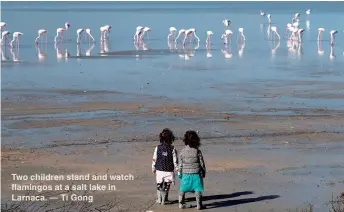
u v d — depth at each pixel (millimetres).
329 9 145000
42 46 47031
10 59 37281
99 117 20219
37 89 25672
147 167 14516
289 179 13586
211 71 31531
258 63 35094
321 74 30250
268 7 177375
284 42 50500
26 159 15148
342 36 56656
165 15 104500
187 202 12219
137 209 11758
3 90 25312
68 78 29016
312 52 41562
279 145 16609
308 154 15703
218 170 14242
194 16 99688
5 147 16328
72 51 42688
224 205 12023
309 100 23297
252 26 72562
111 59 37500
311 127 18766
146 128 18625
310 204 11797
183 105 22266
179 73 30781
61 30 50188
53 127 18766
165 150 12039
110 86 26625
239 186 13133
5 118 20031
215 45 48094
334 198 12297
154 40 53031
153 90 25562
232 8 163250
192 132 11945
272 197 12438
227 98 23672
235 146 16484
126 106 22125
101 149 16156
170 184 12430
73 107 21922
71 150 16062
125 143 16844
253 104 22484
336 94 24547
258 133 17969
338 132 18141
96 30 65250
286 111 21234
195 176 11773
